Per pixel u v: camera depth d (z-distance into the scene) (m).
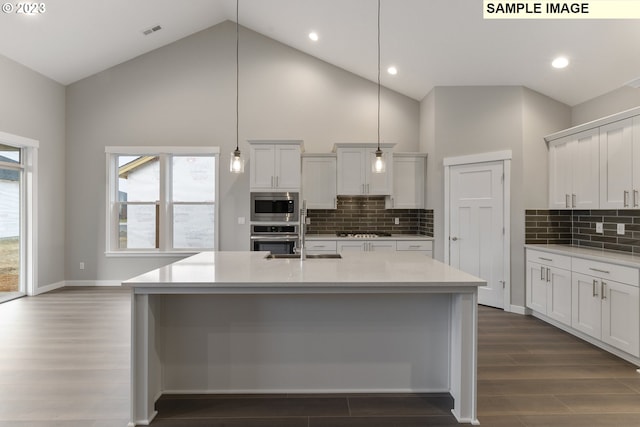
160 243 6.04
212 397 2.56
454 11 3.93
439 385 2.63
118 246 6.18
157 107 6.05
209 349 2.61
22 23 4.53
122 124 6.05
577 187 4.19
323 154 5.66
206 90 6.05
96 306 4.77
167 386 2.60
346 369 2.63
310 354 2.62
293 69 6.06
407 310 2.63
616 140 3.61
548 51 4.06
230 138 6.05
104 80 6.05
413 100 6.08
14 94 5.09
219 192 6.04
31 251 5.39
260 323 2.61
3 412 2.33
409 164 5.69
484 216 4.96
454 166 5.19
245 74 6.07
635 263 3.00
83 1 4.52
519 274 4.69
